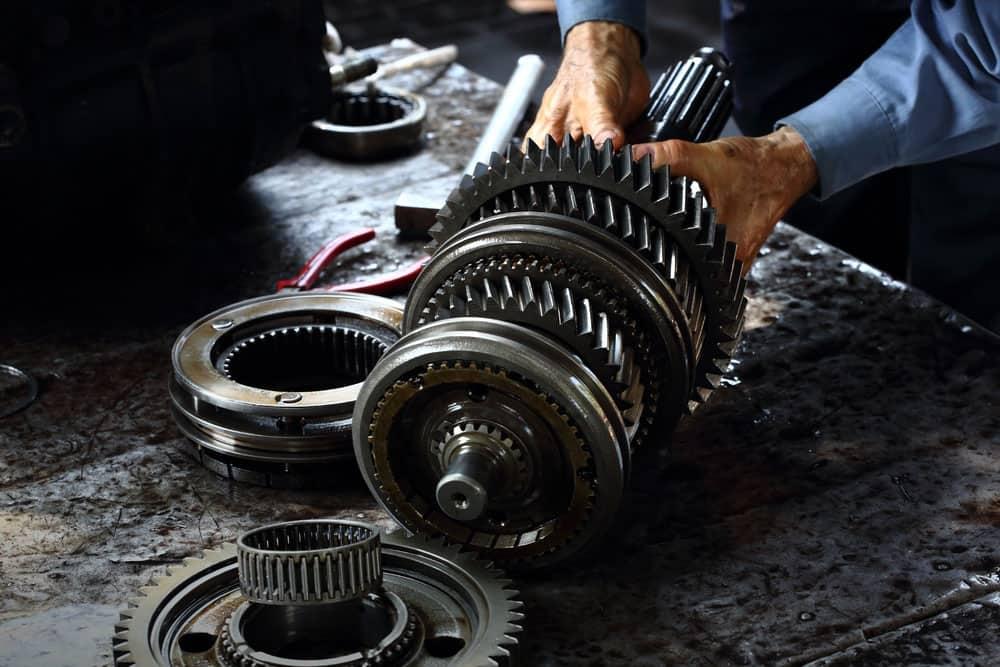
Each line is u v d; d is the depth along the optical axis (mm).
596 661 935
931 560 1046
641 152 1143
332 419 1162
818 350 1380
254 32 1511
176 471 1180
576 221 1022
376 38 3674
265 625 945
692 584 1021
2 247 1465
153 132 1440
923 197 1863
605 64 1399
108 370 1344
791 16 1930
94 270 1548
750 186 1215
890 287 1511
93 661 929
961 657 934
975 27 1254
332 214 1694
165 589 965
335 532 955
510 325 947
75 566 1040
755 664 929
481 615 937
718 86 1344
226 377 1198
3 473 1166
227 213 1688
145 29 1387
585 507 979
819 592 1008
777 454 1197
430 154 1883
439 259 1062
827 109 1293
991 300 1887
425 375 961
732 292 1107
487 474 953
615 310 1000
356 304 1346
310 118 1638
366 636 961
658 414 1071
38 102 1325
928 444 1210
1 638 951
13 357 1362
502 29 3746
